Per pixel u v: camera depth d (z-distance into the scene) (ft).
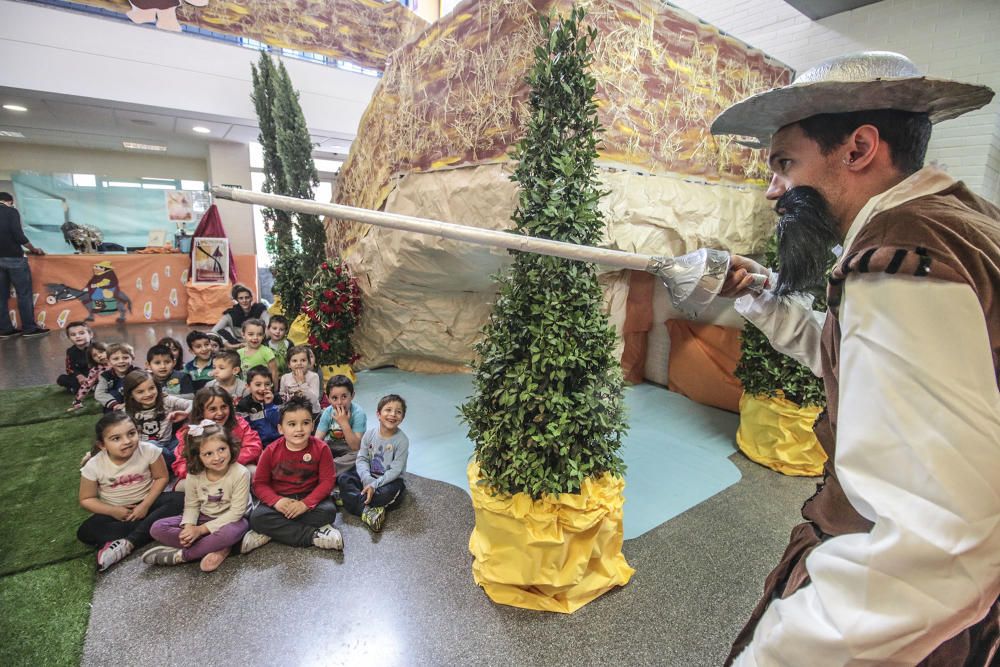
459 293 13.15
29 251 18.13
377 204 12.07
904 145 1.89
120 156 26.02
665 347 13.14
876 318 1.56
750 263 2.94
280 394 9.73
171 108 18.52
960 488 1.30
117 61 17.40
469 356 13.76
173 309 21.18
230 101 19.49
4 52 15.79
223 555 5.96
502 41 8.02
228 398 7.67
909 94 1.78
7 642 4.74
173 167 27.35
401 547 6.33
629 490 7.84
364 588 5.58
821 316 2.84
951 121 9.57
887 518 1.37
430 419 10.75
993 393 1.39
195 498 6.10
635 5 7.84
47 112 18.72
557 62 4.91
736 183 9.91
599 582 5.44
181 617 5.12
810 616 1.53
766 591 2.41
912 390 1.41
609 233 7.98
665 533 6.70
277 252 16.03
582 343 5.08
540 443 4.94
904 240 1.58
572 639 4.93
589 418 5.07
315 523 6.45
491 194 8.41
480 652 4.76
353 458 7.82
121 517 6.25
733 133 2.52
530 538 5.01
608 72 7.67
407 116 10.57
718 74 9.25
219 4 16.63
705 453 9.21
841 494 2.10
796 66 11.37
